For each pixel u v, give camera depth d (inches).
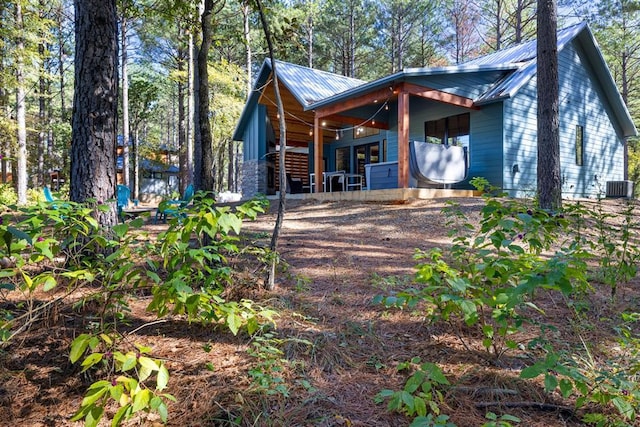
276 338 98.3
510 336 100.2
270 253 138.1
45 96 700.7
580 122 510.6
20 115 532.7
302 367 86.0
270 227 283.6
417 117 497.7
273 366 84.0
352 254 193.8
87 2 141.2
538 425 67.1
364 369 86.6
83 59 141.3
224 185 1525.6
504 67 429.4
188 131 649.0
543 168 287.3
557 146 286.0
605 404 68.7
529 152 442.0
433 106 479.2
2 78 490.0
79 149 139.8
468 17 976.3
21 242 62.2
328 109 445.1
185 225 67.4
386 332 104.7
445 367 86.0
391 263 175.8
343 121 481.1
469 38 1013.2
